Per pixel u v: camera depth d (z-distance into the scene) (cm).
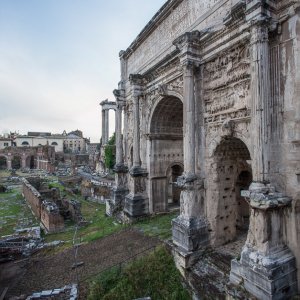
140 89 2225
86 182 4256
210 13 1375
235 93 1209
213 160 1379
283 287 911
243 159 1492
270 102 1001
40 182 5153
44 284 1360
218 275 1155
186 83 1403
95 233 2119
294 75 934
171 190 2842
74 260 1602
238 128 1194
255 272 932
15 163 10612
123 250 1572
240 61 1167
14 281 1463
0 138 13562
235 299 967
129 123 2692
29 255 1848
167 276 1297
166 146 2273
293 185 945
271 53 1010
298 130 923
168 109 2122
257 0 945
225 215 1432
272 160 997
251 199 963
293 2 931
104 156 6462
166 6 1823
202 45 1390
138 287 1210
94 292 1162
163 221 2008
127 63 2727
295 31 930
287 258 944
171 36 1827
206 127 1407
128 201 2222
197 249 1344
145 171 2234
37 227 2539
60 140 15175
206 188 1420
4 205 3812
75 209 2867
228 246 1404
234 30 1173
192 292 1205
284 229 979
